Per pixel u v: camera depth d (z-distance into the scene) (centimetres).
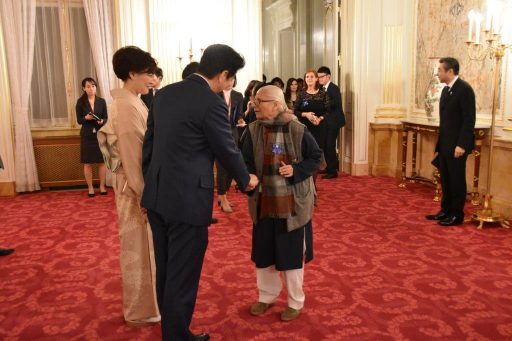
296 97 784
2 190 671
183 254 227
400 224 493
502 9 518
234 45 739
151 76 265
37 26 693
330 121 738
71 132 719
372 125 758
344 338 271
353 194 635
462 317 295
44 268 388
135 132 253
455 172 475
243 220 516
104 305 319
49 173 712
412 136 695
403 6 732
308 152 278
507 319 292
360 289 337
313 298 323
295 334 276
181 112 220
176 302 228
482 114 563
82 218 543
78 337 278
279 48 1237
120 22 697
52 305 320
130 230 277
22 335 280
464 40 586
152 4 701
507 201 517
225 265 386
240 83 747
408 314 299
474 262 386
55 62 706
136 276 282
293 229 271
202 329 284
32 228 505
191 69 380
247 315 301
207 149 227
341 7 787
